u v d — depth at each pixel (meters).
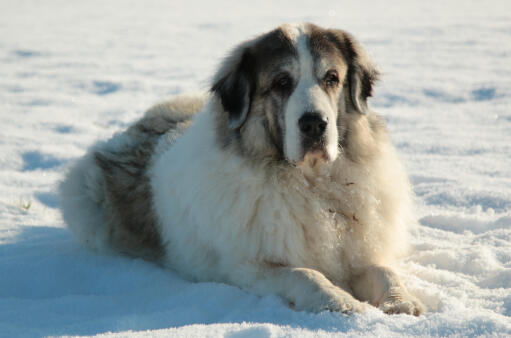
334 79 5.12
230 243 5.14
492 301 4.51
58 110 13.71
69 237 6.92
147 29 29.61
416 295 4.62
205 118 5.64
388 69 17.72
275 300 4.50
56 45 24.20
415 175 8.82
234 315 4.23
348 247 5.23
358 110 5.30
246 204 5.05
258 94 5.17
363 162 5.27
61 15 38.44
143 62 20.19
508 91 14.37
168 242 5.91
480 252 5.57
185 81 16.88
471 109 13.18
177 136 6.42
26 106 14.10
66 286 5.38
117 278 5.43
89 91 16.08
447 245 5.96
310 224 5.11
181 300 4.65
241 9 41.91
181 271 5.73
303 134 4.76
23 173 9.58
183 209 5.58
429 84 15.46
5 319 4.29
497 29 25.28
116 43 25.00
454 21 29.05
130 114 13.44
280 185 5.06
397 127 11.97
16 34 27.64
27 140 11.15
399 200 5.53
